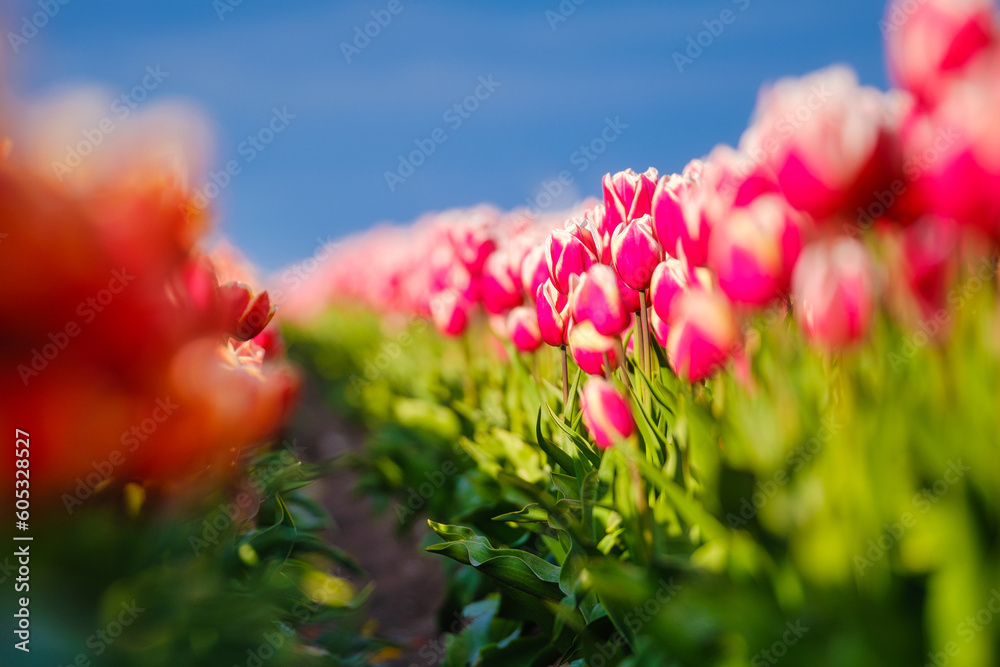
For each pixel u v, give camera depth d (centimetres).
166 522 125
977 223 122
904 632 121
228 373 124
